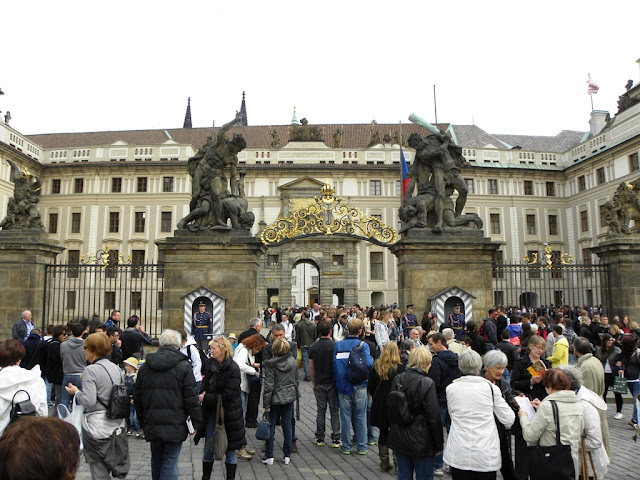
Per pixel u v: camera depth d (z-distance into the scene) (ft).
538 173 187.42
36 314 54.13
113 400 19.63
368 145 192.03
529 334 35.63
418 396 20.22
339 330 49.44
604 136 167.53
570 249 183.93
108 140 201.67
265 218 176.65
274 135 192.34
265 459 28.07
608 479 25.70
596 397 19.97
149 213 179.42
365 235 58.80
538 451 17.19
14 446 7.22
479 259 56.08
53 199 181.68
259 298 172.35
